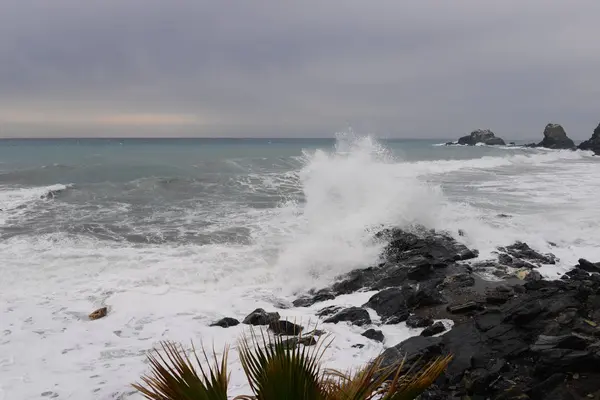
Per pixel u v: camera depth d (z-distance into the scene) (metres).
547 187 18.62
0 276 8.07
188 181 17.95
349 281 8.33
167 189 16.55
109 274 8.45
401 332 6.37
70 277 8.25
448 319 6.63
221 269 8.80
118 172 20.50
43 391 4.81
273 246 10.07
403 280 8.20
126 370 5.29
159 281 8.23
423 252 9.16
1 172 19.22
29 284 7.90
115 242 10.24
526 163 31.84
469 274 8.38
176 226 11.66
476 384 4.66
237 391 4.71
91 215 12.62
